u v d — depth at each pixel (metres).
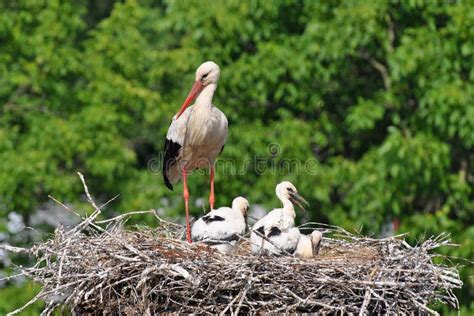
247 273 9.47
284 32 17.11
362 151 17.47
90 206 17.19
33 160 17.03
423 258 10.16
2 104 18.00
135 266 9.58
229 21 16.69
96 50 18.12
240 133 16.66
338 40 16.12
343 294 9.59
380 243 10.96
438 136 16.11
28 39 18.00
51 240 10.27
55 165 17.36
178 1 16.92
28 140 17.53
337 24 16.17
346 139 17.52
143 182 17.48
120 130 18.31
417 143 15.64
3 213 17.12
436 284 9.92
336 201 17.28
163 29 17.05
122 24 18.28
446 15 16.44
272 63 16.55
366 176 15.98
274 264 9.62
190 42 17.27
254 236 10.49
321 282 9.55
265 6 16.70
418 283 9.70
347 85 17.44
